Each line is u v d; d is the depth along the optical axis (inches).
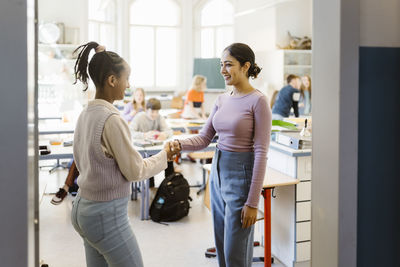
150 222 177.0
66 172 255.8
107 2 359.6
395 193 78.2
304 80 322.7
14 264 62.4
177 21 425.1
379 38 75.3
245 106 94.0
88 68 77.0
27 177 61.9
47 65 320.8
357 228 77.0
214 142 193.5
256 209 92.7
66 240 156.9
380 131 76.6
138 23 413.1
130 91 384.5
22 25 60.1
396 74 76.5
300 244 131.0
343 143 73.8
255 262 139.5
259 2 379.9
